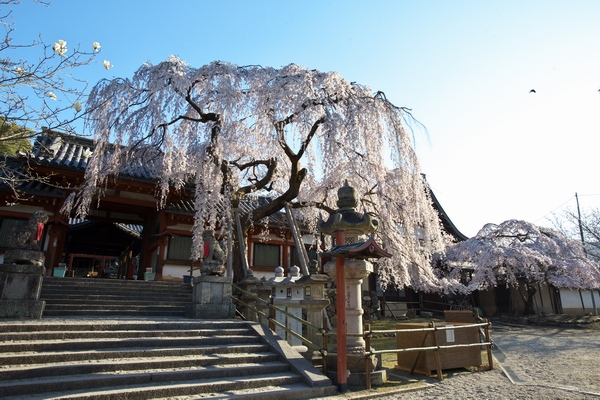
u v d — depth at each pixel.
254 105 12.58
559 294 27.97
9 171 8.24
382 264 15.71
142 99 12.55
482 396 6.87
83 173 16.20
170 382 6.64
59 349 7.02
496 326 21.80
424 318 23.66
